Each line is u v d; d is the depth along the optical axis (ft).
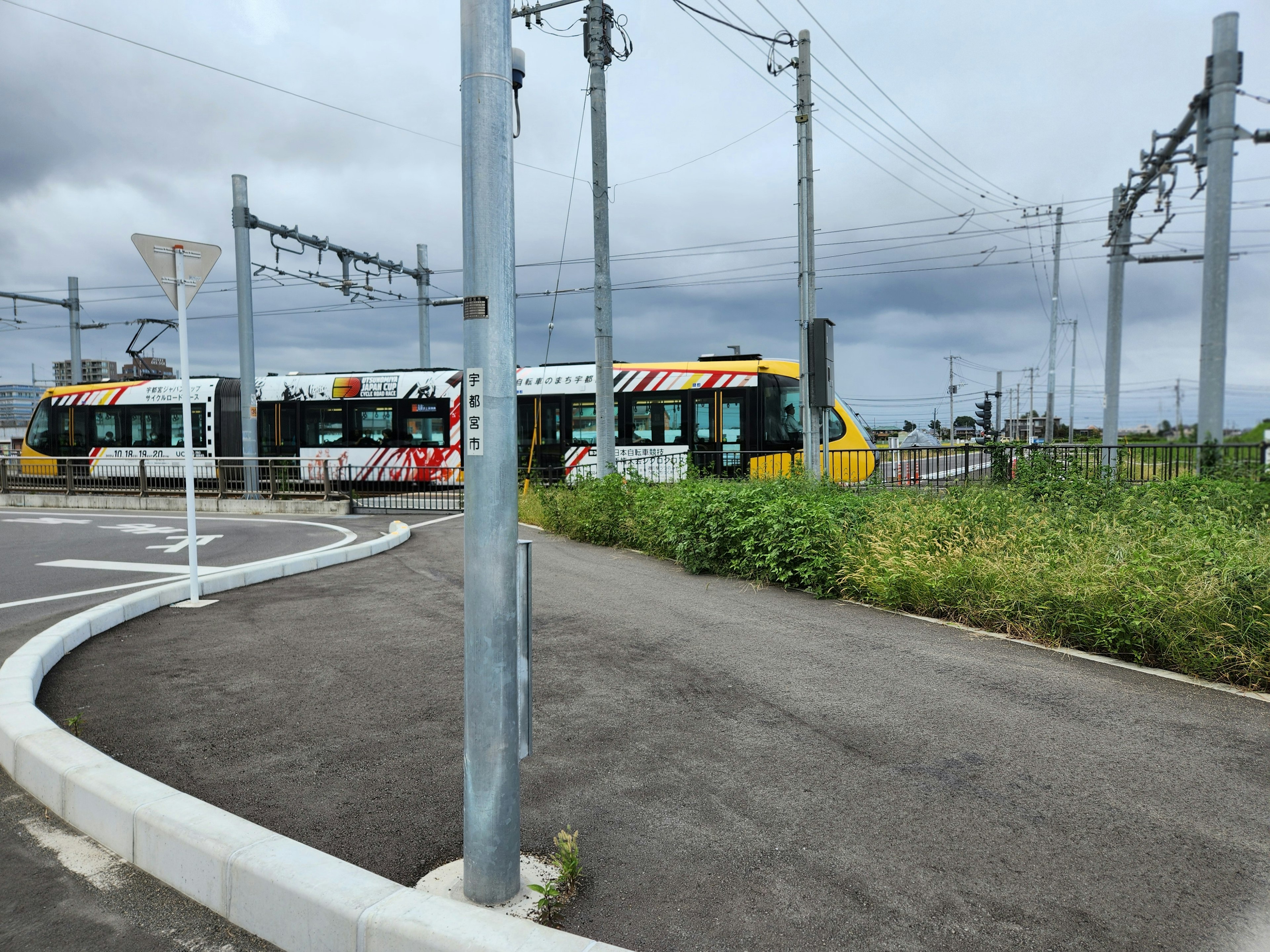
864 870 9.53
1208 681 16.53
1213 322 47.98
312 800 11.60
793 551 27.07
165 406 81.66
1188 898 8.86
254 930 8.73
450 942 7.52
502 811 8.62
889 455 44.21
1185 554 20.11
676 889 9.18
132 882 9.69
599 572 30.96
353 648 19.97
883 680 16.76
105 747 13.60
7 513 63.41
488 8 8.34
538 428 67.51
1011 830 10.41
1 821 11.12
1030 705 15.14
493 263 8.38
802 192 44.68
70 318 104.12
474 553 8.47
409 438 73.92
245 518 57.11
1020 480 36.29
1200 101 49.52
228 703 15.83
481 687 8.52
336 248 75.87
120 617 22.72
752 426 61.93
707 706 15.33
